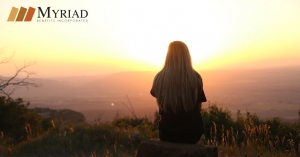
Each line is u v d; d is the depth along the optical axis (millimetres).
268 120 9781
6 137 11773
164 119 4312
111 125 10094
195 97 4121
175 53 4172
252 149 7191
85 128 9672
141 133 9672
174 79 4113
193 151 4008
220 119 9625
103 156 7898
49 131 10516
